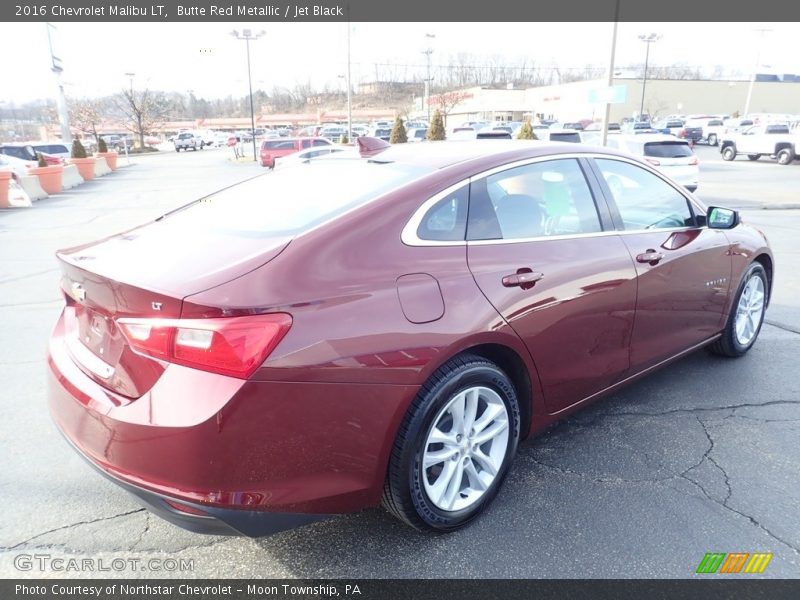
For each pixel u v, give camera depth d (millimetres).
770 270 4570
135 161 42562
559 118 66938
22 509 2781
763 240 4406
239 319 1959
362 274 2236
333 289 2148
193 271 2131
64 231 11586
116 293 2123
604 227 3180
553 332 2785
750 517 2660
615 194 3316
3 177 15758
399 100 118312
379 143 3391
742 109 77062
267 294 2025
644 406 3723
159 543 2555
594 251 3021
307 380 2025
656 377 4160
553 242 2889
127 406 2045
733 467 3051
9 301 6375
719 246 3846
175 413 1936
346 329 2113
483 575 2334
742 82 76188
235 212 2805
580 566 2371
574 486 2896
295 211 2600
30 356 4750
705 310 3859
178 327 1970
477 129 36781
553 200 3012
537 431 2965
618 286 3084
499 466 2678
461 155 2893
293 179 3111
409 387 2238
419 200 2508
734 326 4242
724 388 3965
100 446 2115
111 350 2232
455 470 2518
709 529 2580
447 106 74125
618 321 3145
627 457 3152
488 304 2492
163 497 1980
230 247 2330
